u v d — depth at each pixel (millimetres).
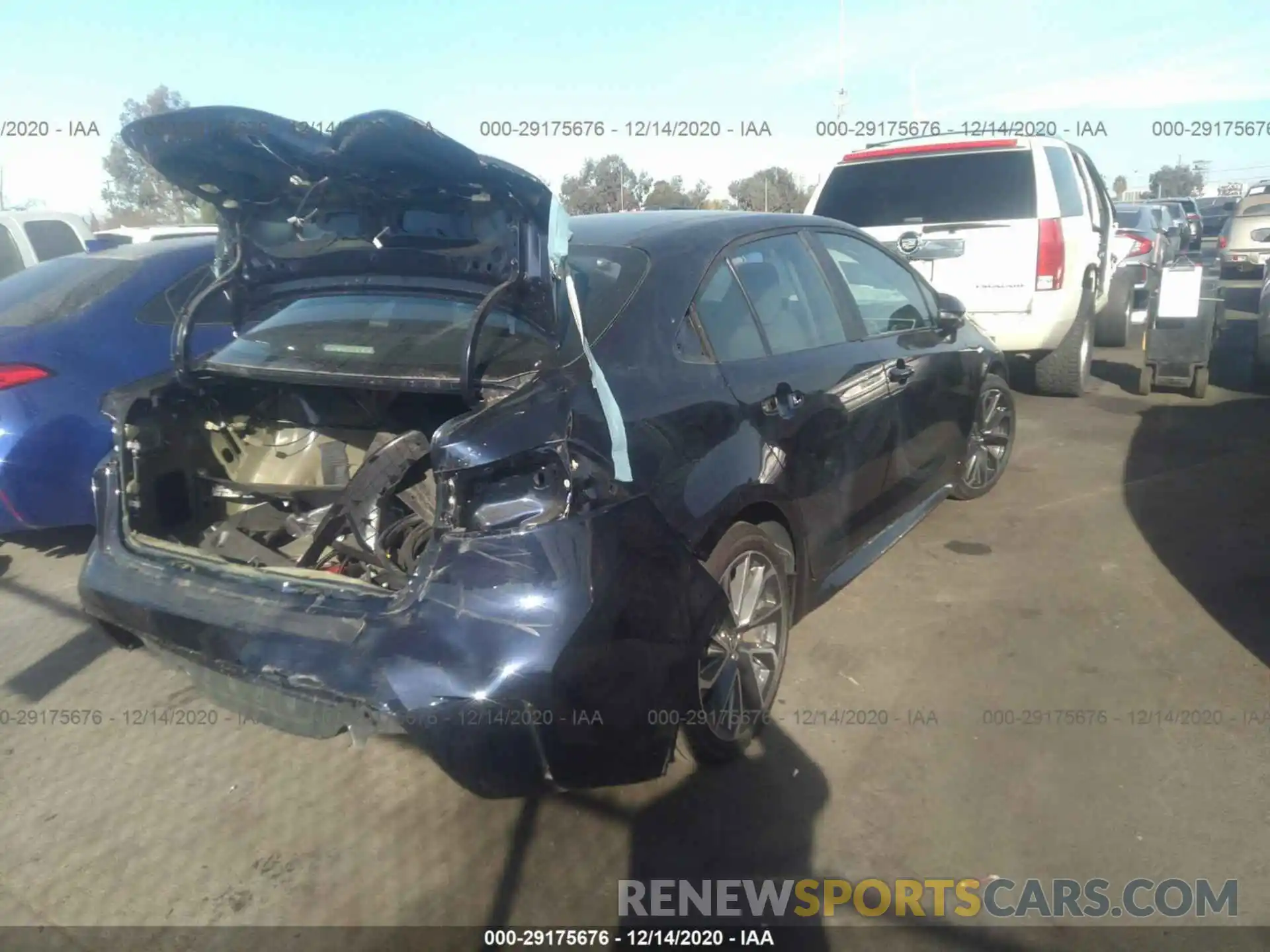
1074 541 5211
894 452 4492
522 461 2621
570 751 2600
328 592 2783
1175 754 3334
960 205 7758
